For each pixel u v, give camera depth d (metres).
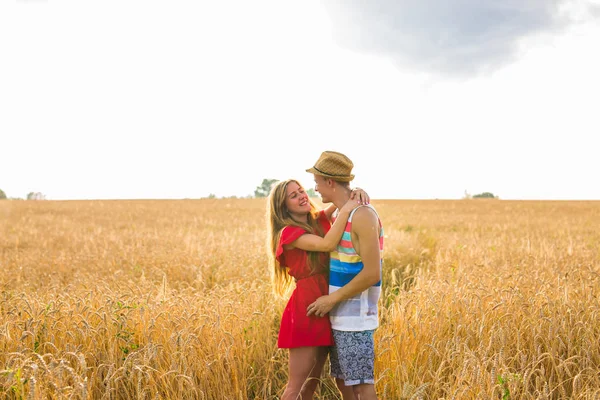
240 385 3.80
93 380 3.36
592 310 4.49
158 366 3.58
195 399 3.45
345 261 2.87
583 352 3.80
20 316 4.48
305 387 3.12
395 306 5.27
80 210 36.66
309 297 3.02
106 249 11.44
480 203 54.81
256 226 21.91
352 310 2.89
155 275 8.09
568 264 7.55
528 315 4.34
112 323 4.14
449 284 5.60
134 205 44.75
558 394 3.45
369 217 2.78
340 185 3.05
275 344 4.71
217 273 8.09
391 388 3.68
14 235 16.23
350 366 2.88
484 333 4.07
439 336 4.11
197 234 16.94
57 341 3.96
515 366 3.83
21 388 2.79
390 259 10.44
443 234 16.92
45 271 8.49
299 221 3.20
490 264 7.87
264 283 6.73
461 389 3.08
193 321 4.28
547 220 26.62
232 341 3.85
